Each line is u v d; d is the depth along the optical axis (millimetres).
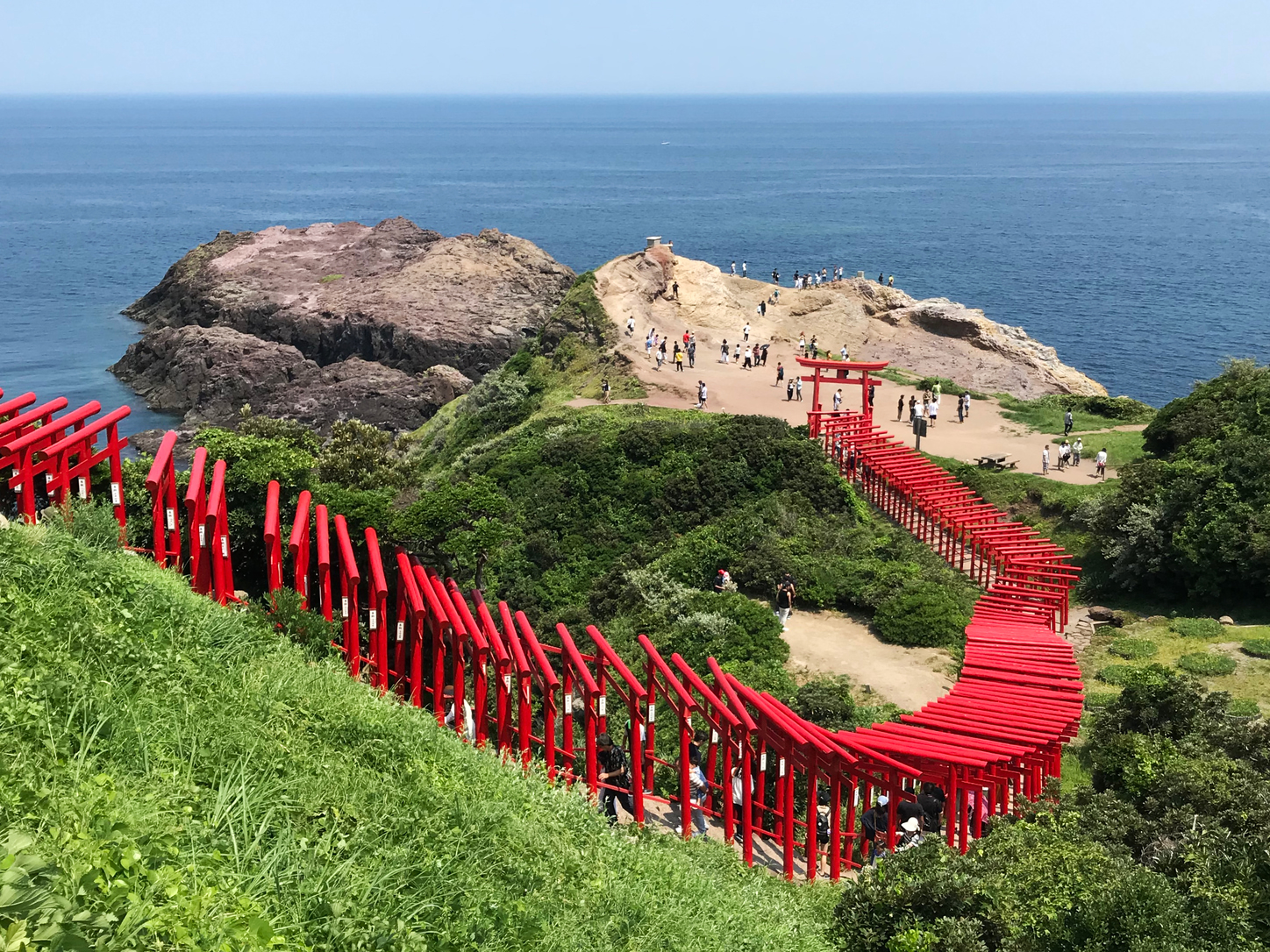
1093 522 41594
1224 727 20781
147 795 9805
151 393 95688
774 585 37094
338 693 15297
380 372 93500
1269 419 42531
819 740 19141
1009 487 49000
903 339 86125
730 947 12680
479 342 97500
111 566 15992
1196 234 195750
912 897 14086
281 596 19250
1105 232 199000
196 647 14805
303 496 22297
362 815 11539
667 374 67750
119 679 12398
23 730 9938
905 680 30891
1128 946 12219
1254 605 36156
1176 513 38188
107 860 7879
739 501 45812
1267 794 16547
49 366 104625
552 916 11273
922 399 63844
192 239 188500
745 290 91812
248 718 12922
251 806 10633
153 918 7445
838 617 35969
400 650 21484
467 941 9891
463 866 11195
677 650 32281
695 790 21625
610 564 42656
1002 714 22297
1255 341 117188
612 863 13781
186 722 11938
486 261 111688
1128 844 16203
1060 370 86062
